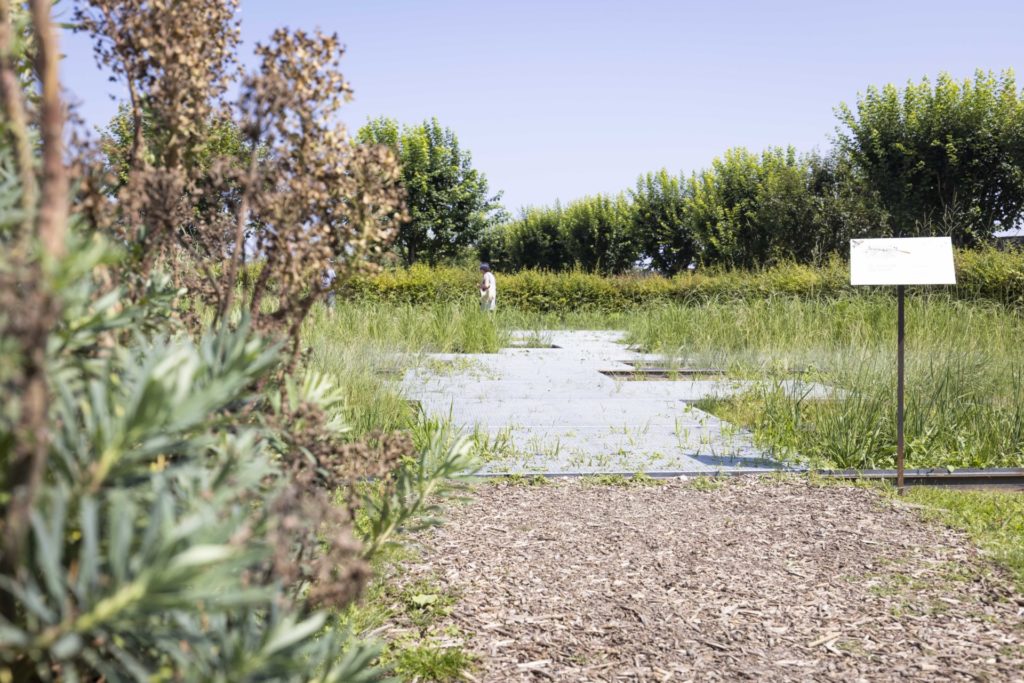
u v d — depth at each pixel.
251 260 2.39
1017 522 5.27
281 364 2.38
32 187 1.39
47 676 1.23
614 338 18.56
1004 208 25.17
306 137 2.26
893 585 4.25
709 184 32.12
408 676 3.22
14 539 1.09
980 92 24.77
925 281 6.04
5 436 1.20
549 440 7.57
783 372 9.84
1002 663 3.40
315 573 1.91
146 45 2.07
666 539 4.96
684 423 8.50
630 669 3.35
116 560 1.07
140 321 1.94
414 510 2.54
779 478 6.39
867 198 26.56
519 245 40.31
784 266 21.67
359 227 2.37
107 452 1.22
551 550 4.72
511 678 3.25
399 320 15.46
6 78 1.36
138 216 2.07
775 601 4.06
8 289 1.15
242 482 1.50
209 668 1.24
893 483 6.34
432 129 34.34
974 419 7.51
